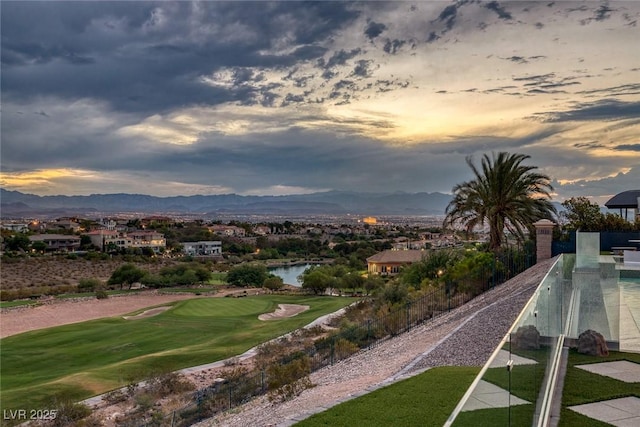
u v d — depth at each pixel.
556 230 25.84
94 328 43.38
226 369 25.17
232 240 187.88
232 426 11.48
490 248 25.72
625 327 10.58
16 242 137.75
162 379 22.52
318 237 191.75
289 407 11.29
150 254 143.88
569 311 10.17
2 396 21.77
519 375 4.00
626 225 27.09
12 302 71.38
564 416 6.28
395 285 33.06
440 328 16.94
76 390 22.47
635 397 6.92
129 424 16.91
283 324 39.91
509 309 14.79
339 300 61.47
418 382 9.91
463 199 26.28
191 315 51.41
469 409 3.18
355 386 11.39
